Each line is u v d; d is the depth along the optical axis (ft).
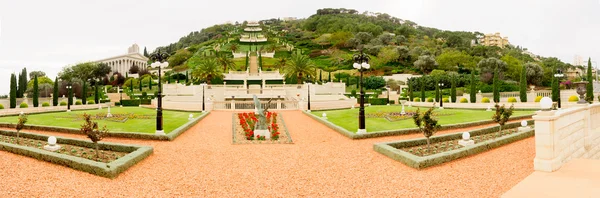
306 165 40.50
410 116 97.76
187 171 37.40
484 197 28.35
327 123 82.23
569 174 34.22
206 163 41.45
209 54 422.41
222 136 66.59
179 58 435.94
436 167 38.50
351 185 32.37
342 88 245.04
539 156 36.24
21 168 36.50
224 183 32.94
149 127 78.38
